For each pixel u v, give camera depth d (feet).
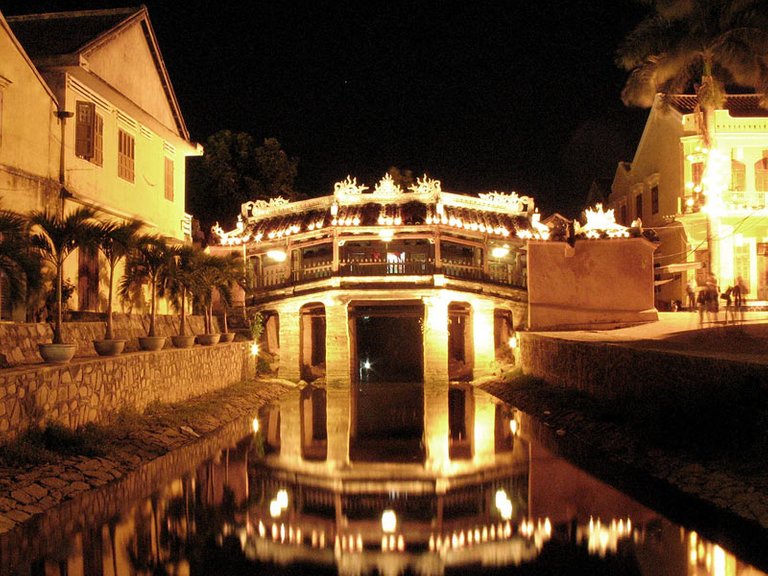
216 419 65.05
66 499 36.40
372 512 35.37
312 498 38.24
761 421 35.68
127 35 77.25
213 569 26.76
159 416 57.21
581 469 44.21
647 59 100.17
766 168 107.24
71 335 59.06
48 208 61.31
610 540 29.89
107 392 49.85
